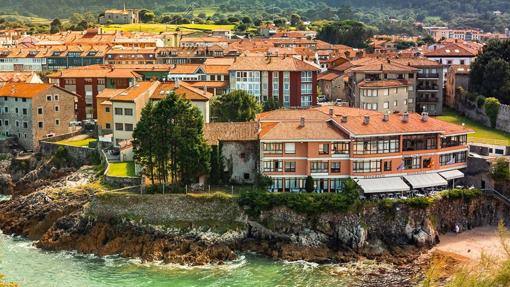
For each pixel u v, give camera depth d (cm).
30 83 18038
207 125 13275
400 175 12469
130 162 14312
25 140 17438
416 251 11212
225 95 16312
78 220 12000
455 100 18788
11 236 12488
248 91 18538
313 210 11519
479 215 12350
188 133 12306
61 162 15875
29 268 10675
